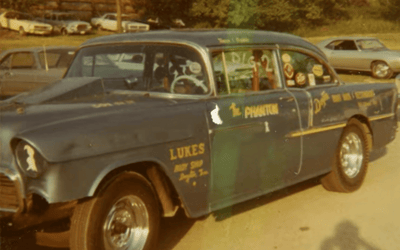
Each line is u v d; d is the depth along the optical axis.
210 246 4.18
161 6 41.91
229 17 30.31
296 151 4.80
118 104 3.71
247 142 4.27
